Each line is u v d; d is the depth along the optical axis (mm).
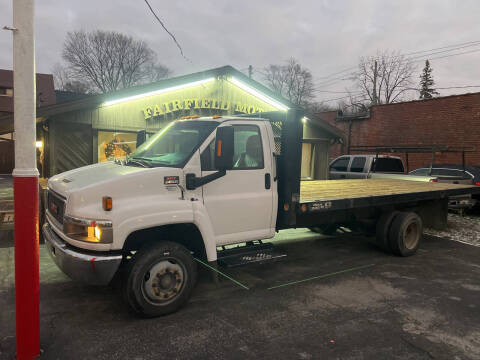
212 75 12445
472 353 3352
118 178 3693
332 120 21422
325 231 7543
